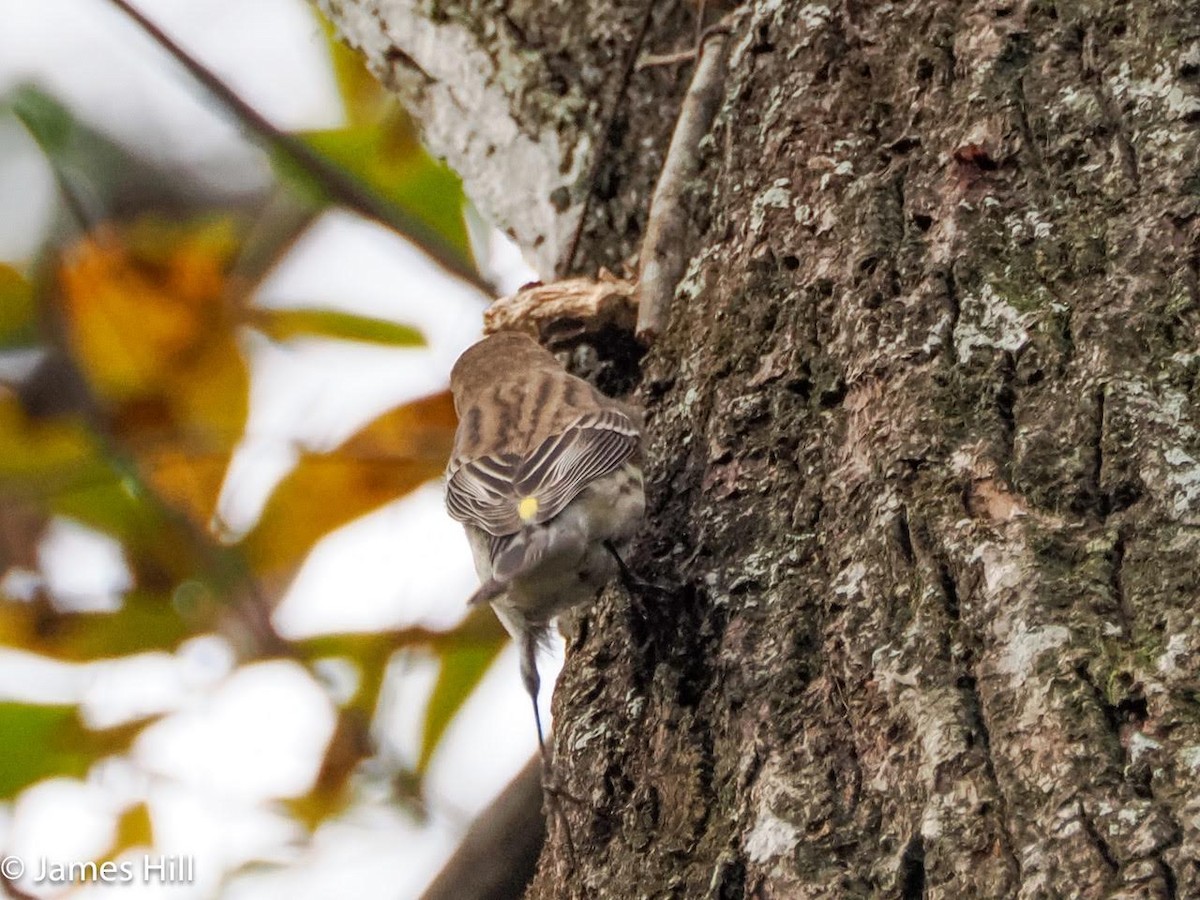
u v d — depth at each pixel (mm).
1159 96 7301
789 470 7500
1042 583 6156
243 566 11930
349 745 11586
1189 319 6672
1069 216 7262
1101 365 6668
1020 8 7957
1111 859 5352
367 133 13461
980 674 6090
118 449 12203
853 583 6777
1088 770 5582
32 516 12141
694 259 9023
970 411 6934
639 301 9523
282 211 14680
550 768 8133
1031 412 6762
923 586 6496
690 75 10609
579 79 11031
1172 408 6445
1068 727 5719
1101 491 6375
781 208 8234
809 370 7688
